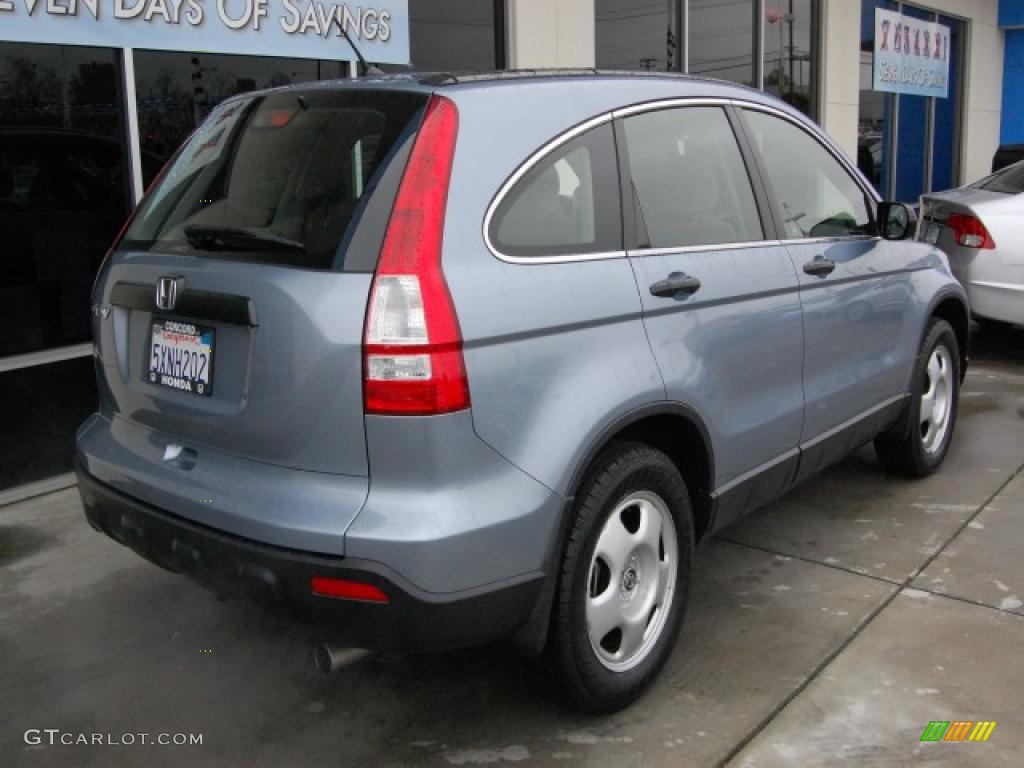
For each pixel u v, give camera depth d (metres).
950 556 4.10
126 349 3.04
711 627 3.54
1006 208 7.14
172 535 2.74
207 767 2.83
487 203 2.60
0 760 2.86
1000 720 2.95
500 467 2.53
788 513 4.61
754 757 2.80
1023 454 5.37
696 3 9.34
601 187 2.95
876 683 3.16
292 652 3.46
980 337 8.61
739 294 3.31
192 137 3.29
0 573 4.08
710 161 3.44
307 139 2.79
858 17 11.73
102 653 3.46
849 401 4.06
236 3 5.59
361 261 2.45
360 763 2.83
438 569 2.40
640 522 3.01
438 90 2.68
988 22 15.70
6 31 4.70
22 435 4.96
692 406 3.08
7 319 4.98
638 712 3.03
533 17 7.44
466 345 2.45
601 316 2.79
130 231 3.22
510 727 2.98
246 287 2.57
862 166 12.86
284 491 2.53
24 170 4.95
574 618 2.75
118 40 5.12
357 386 2.40
